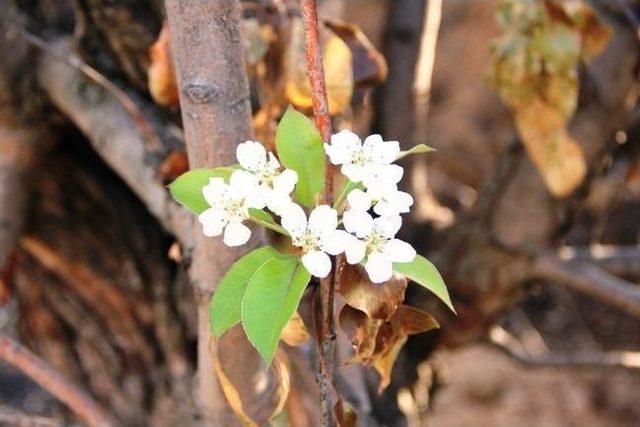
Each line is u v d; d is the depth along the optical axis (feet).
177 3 2.36
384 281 2.11
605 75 3.85
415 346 4.36
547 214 4.07
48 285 4.11
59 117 3.61
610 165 4.43
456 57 6.54
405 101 4.27
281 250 2.28
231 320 2.14
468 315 4.20
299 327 2.36
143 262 4.02
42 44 3.20
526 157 4.03
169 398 4.14
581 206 4.13
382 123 4.28
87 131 3.39
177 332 4.06
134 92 3.42
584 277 4.09
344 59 2.80
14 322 4.36
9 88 3.51
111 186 3.95
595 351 7.11
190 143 2.44
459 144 6.54
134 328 4.13
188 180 2.16
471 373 6.66
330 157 2.07
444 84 6.56
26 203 3.70
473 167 6.53
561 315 7.18
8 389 7.08
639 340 7.12
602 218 5.21
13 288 4.17
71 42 3.44
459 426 6.63
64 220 3.95
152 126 3.31
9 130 3.61
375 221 2.05
